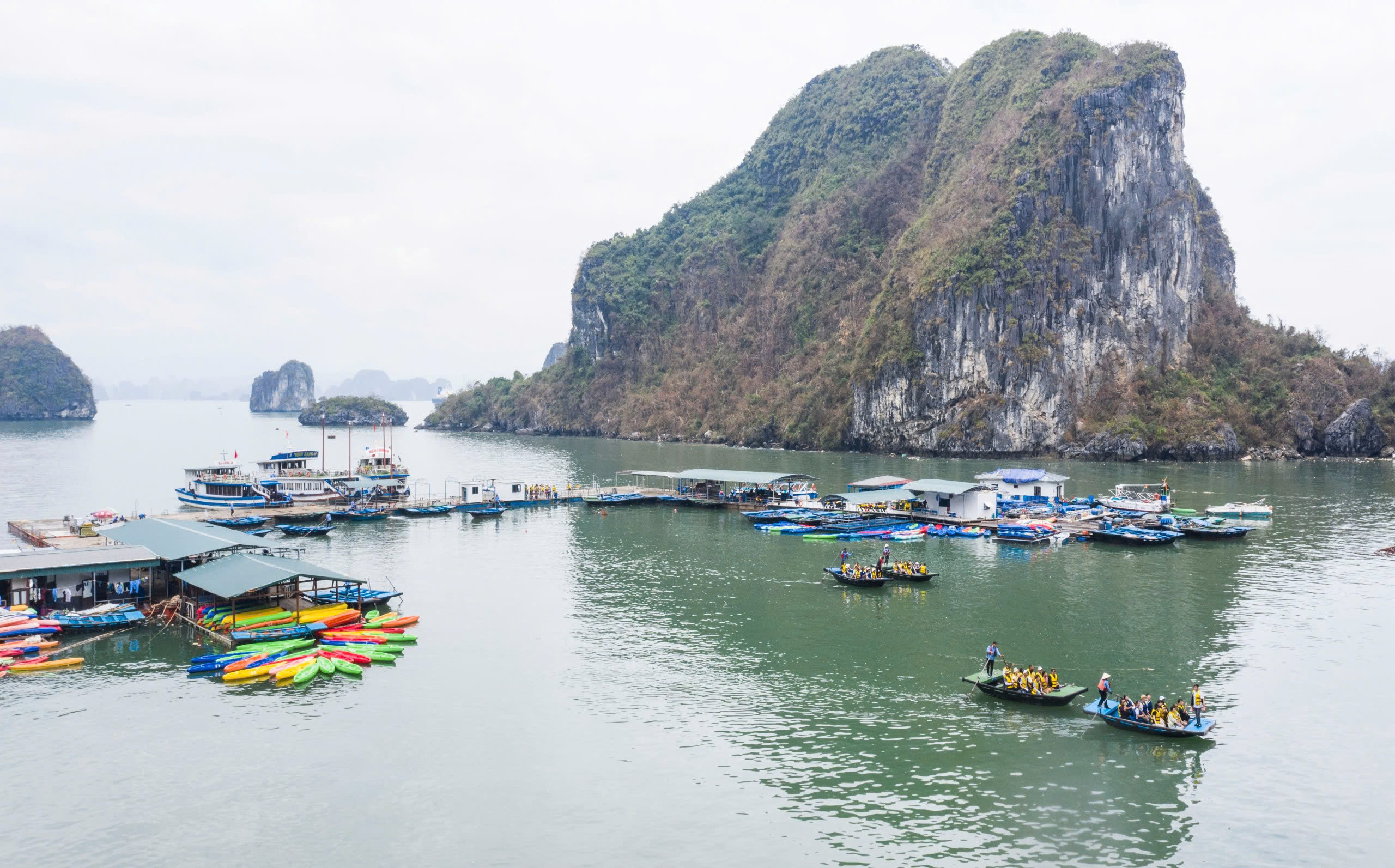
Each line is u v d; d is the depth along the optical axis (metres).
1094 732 49.94
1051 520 116.12
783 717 51.94
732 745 48.19
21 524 103.62
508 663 61.06
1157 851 38.31
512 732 49.78
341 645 63.50
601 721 51.25
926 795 42.88
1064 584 83.62
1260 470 198.12
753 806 41.84
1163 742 48.62
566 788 43.50
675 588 82.25
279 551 77.50
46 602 68.69
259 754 46.94
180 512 121.25
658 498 139.75
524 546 102.88
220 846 38.59
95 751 47.09
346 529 114.62
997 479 132.25
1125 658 62.31
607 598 78.69
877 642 65.69
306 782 44.00
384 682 57.19
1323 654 63.03
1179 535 107.94
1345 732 49.94
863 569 85.50
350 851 38.19
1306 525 118.62
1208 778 44.62
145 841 38.94
